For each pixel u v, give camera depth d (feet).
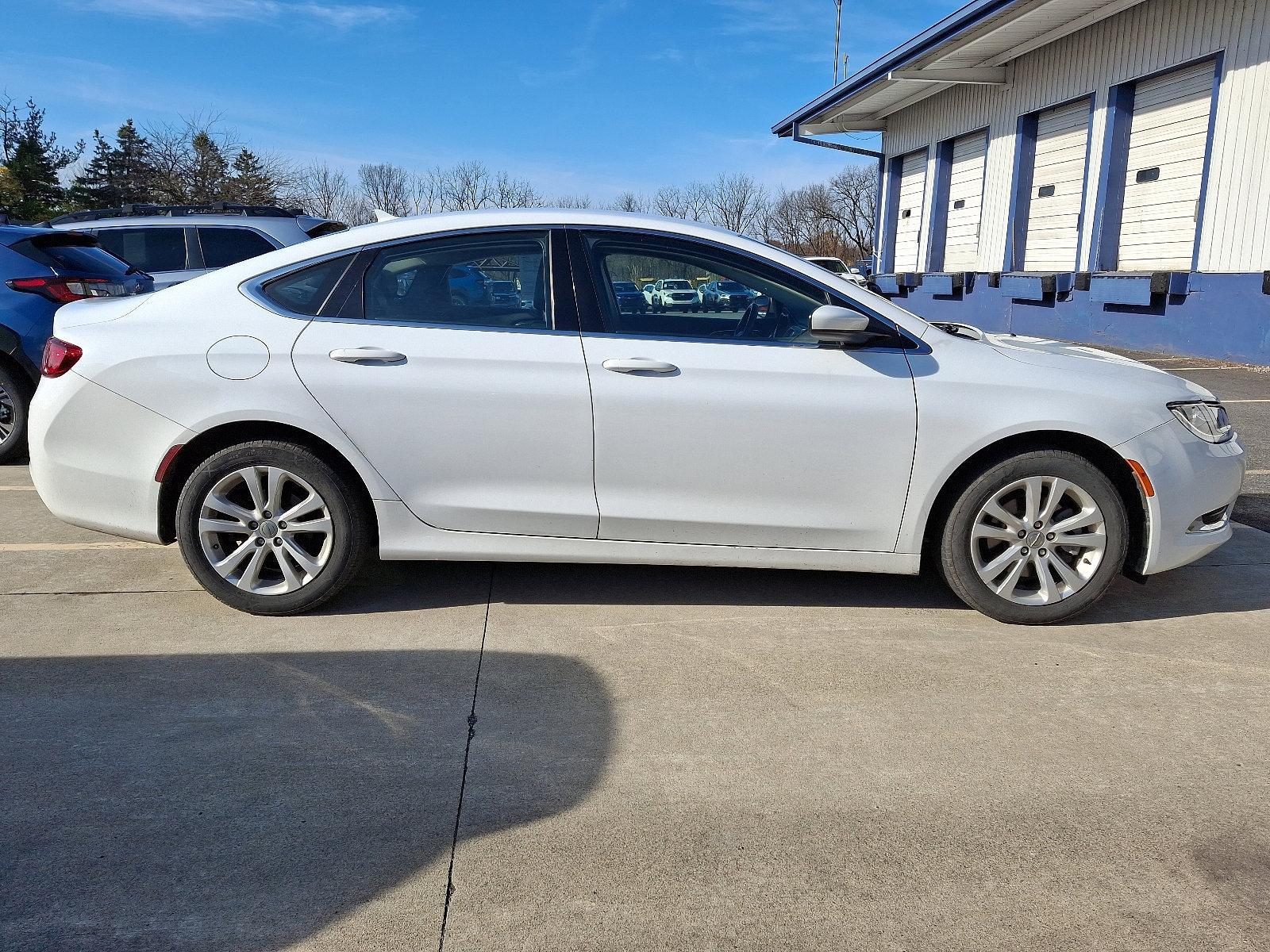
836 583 13.73
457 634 11.69
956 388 11.62
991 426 11.56
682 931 6.59
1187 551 12.15
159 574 13.79
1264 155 38.06
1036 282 51.75
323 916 6.69
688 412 11.48
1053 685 10.46
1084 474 11.63
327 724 9.43
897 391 11.58
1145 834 7.77
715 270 11.91
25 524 16.26
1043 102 53.98
